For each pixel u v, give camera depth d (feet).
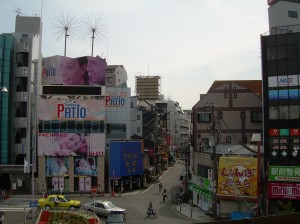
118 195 196.65
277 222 48.67
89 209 135.95
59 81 228.22
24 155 208.33
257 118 210.38
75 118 208.23
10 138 209.05
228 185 141.69
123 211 129.49
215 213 142.82
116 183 209.46
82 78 232.32
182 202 179.93
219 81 225.76
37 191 201.98
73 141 207.00
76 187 207.21
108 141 230.48
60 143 206.08
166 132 382.63
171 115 469.57
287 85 153.28
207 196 153.69
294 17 196.95
